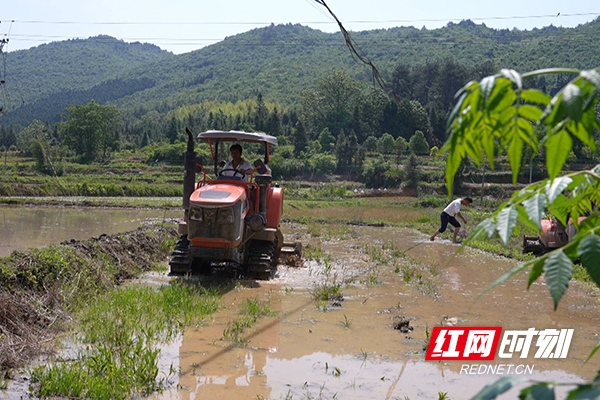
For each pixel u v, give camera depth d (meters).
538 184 1.50
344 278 11.20
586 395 1.04
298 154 92.75
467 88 1.30
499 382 1.13
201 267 11.20
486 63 149.00
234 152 10.73
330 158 83.12
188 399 5.02
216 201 9.46
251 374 5.70
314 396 5.13
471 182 64.19
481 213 31.05
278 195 11.20
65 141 115.19
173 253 10.67
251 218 10.11
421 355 6.40
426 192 62.16
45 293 7.89
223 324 7.54
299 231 21.91
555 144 1.26
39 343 6.26
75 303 8.11
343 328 7.50
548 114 1.17
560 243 12.55
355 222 26.53
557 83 139.38
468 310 8.64
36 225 21.28
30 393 4.96
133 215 28.72
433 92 148.88
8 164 89.12
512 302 9.27
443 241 18.80
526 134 1.34
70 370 5.21
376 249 15.87
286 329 7.40
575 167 67.12
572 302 9.29
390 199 54.91
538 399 1.06
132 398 5.03
